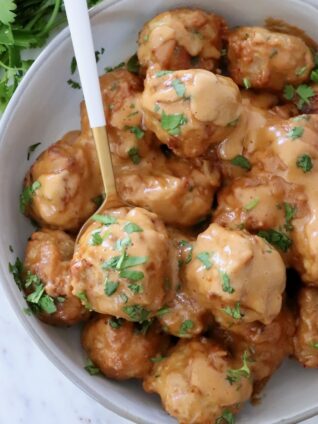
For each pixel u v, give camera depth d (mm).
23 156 331
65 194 311
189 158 316
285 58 318
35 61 317
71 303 313
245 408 328
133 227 287
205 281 289
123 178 315
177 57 317
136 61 339
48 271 310
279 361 323
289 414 320
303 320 319
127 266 280
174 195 308
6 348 375
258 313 289
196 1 326
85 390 313
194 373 305
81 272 289
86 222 312
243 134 312
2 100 353
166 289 294
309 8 323
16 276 317
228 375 306
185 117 293
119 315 290
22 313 308
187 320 305
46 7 359
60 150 317
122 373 317
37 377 373
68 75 330
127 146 318
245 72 323
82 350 330
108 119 320
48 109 333
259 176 308
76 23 294
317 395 330
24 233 332
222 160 315
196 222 320
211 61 326
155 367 319
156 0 321
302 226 302
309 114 322
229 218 309
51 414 371
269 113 322
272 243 306
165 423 315
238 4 327
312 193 302
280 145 305
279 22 333
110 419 369
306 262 303
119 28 329
